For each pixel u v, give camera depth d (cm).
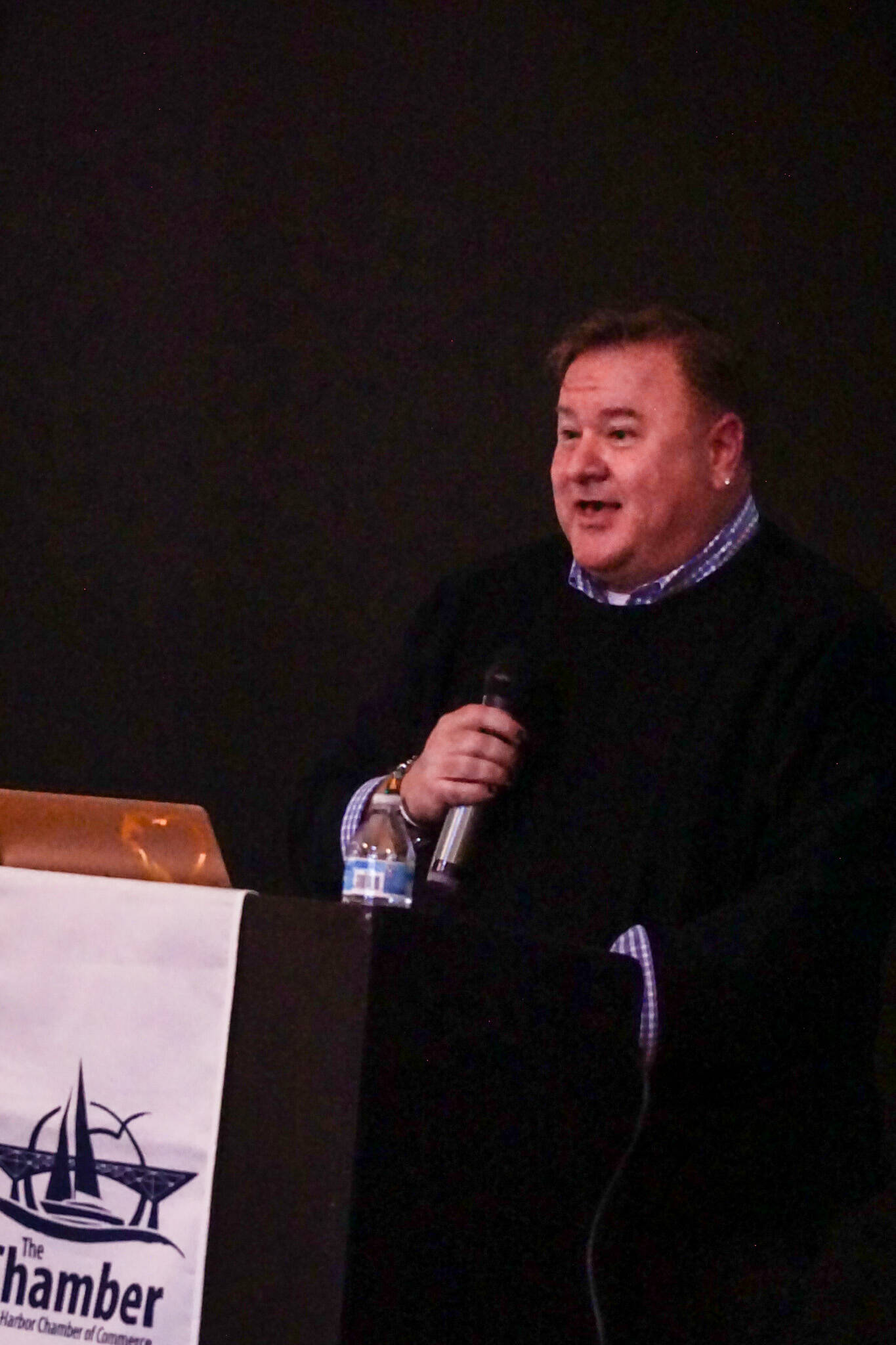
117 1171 386
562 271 921
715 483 672
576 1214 446
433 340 942
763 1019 547
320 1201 365
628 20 924
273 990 381
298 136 977
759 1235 580
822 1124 597
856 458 855
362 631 930
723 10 906
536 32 942
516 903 635
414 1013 383
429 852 665
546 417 916
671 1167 567
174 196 990
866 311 862
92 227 998
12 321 998
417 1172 383
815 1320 782
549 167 930
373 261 958
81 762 953
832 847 581
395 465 940
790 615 645
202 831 416
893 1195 788
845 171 873
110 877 425
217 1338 371
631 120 917
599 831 634
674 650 659
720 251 890
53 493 980
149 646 955
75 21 1005
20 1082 397
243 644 945
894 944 817
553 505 908
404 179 958
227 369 970
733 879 618
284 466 955
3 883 407
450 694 714
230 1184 376
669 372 668
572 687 673
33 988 400
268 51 988
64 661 964
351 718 923
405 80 964
